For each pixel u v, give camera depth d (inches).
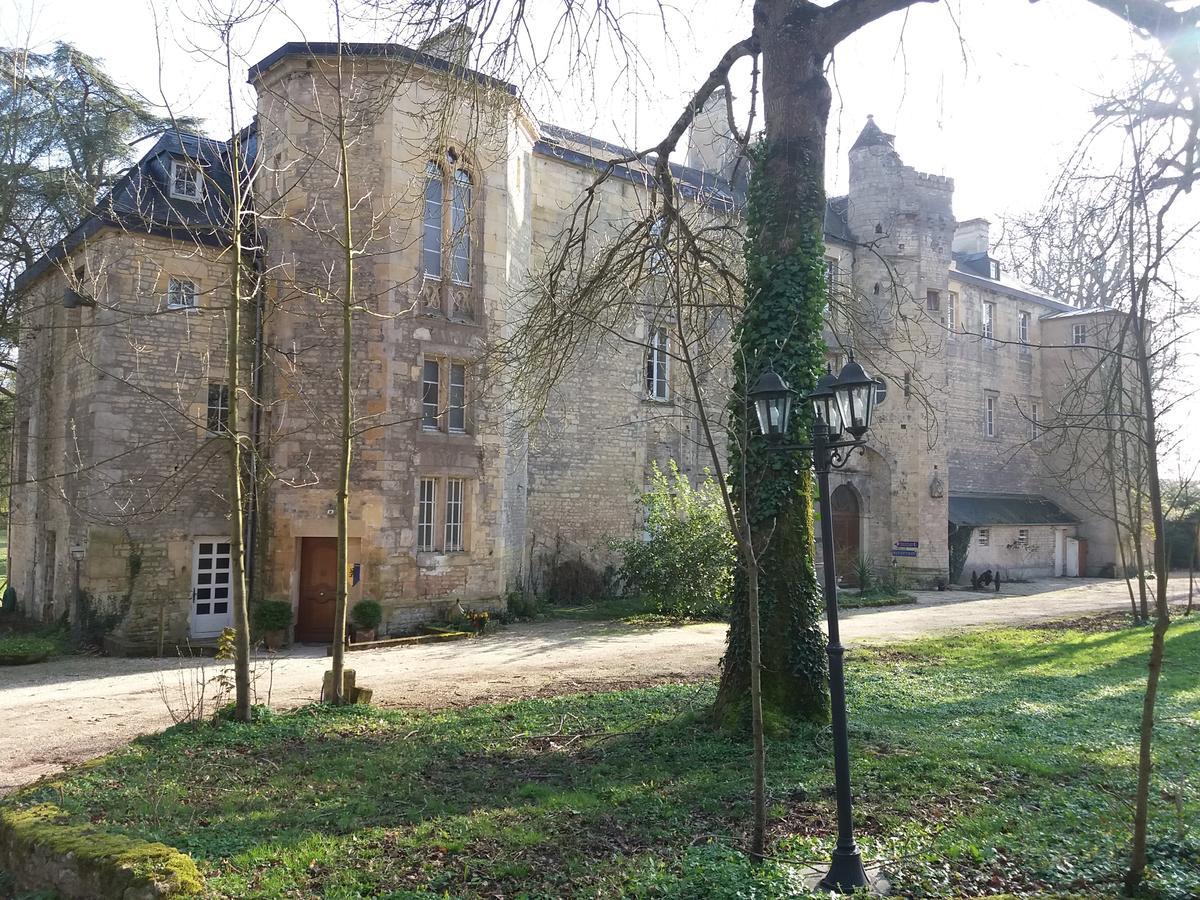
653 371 917.8
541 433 808.9
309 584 626.8
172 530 613.9
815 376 335.6
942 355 1059.3
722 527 735.7
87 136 684.1
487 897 181.8
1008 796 250.7
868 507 1084.5
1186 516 1267.2
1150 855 197.2
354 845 212.5
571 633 650.8
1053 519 1291.8
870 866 194.7
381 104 388.2
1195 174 233.5
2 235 685.3
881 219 1048.8
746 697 320.8
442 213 657.6
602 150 867.4
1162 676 466.0
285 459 616.1
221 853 207.0
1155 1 284.5
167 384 612.4
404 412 629.9
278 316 624.1
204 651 591.2
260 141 425.1
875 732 318.7
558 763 287.3
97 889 184.9
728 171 882.1
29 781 287.6
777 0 348.5
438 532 657.0
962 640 601.9
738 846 207.2
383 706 382.0
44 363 751.7
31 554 764.0
